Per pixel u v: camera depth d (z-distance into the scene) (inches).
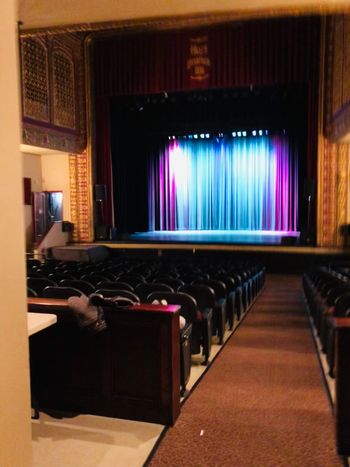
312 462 108.1
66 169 528.7
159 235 593.3
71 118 501.4
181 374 146.0
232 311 231.8
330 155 462.6
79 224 531.8
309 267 438.6
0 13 52.5
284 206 607.2
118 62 496.7
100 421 129.8
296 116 540.1
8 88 54.0
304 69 450.9
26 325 57.9
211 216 645.3
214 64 466.9
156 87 486.0
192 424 127.0
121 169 583.8
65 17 184.5
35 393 137.6
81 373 134.2
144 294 193.5
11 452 55.3
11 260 54.9
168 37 476.4
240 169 626.2
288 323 247.4
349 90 366.9
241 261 437.4
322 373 167.0
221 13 185.3
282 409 136.3
